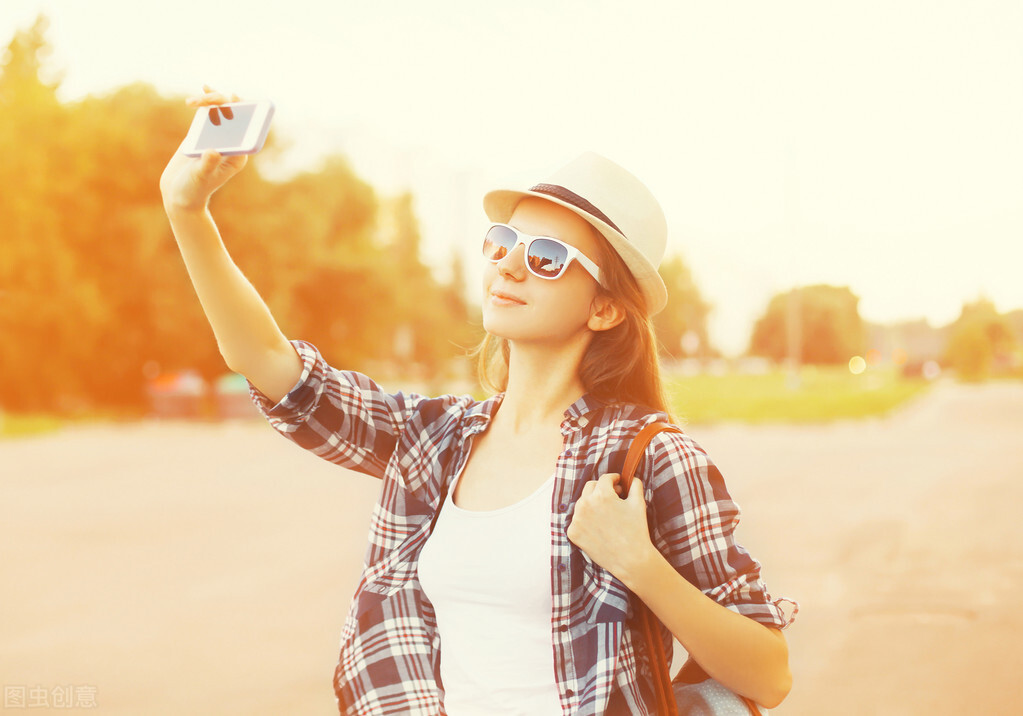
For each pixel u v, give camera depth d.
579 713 1.74
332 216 42.88
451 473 1.98
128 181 35.44
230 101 1.81
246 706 5.14
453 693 1.85
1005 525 10.93
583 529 1.76
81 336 34.09
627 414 1.91
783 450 21.16
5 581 8.05
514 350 2.03
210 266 1.90
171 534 10.30
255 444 22.36
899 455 19.91
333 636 6.51
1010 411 39.28
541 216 2.00
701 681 1.93
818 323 140.00
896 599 7.57
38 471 16.44
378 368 48.09
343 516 11.60
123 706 5.11
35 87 34.62
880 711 5.16
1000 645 6.34
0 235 33.19
